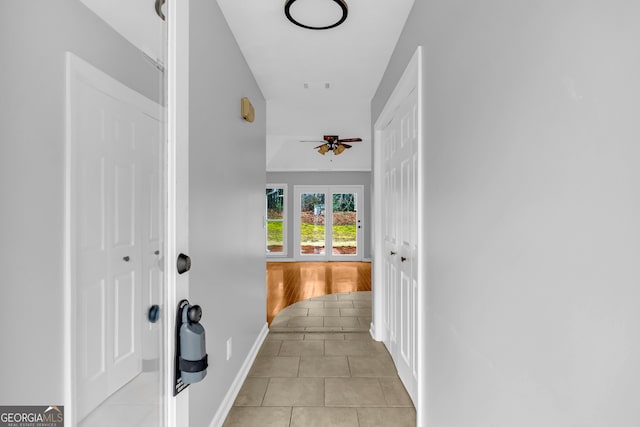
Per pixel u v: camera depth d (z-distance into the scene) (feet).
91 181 2.05
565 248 2.42
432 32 5.34
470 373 4.00
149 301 2.65
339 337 10.86
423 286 5.80
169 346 2.82
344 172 28.27
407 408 6.86
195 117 5.32
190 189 5.11
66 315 1.87
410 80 6.66
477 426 3.83
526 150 2.87
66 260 1.87
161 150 2.83
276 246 28.66
